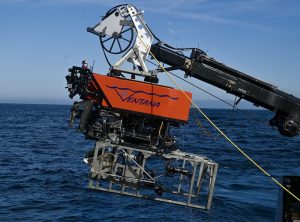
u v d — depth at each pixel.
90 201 21.00
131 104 12.03
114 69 12.55
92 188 12.09
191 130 71.94
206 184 24.12
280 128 13.81
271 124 14.03
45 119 113.00
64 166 31.41
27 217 18.48
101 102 12.20
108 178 12.12
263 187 24.59
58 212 19.28
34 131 69.56
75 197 21.72
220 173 29.25
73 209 19.72
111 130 12.38
